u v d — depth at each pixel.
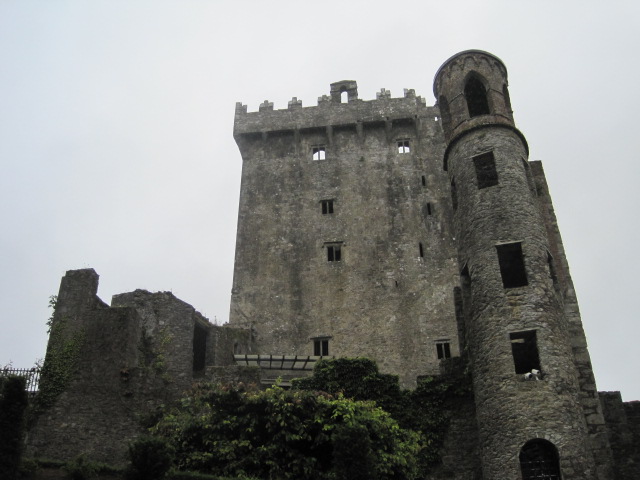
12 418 20.08
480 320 26.14
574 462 22.48
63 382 28.56
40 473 21.89
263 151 48.03
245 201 46.00
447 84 33.09
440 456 25.86
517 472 22.75
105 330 29.72
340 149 47.47
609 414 27.59
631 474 26.41
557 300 26.36
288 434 22.59
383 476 22.20
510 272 29.47
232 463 22.23
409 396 27.30
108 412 27.92
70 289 30.84
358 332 40.47
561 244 30.67
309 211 45.19
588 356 27.66
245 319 41.41
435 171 45.78
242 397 23.92
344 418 22.64
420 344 39.69
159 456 18.56
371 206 44.94
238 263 43.53
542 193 32.03
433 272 41.97
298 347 40.25
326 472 22.14
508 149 29.48
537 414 23.34
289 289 42.28
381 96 48.75
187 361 33.09
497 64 33.22
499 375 24.55
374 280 42.09
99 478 22.03
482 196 28.47
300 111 48.78
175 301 34.53
